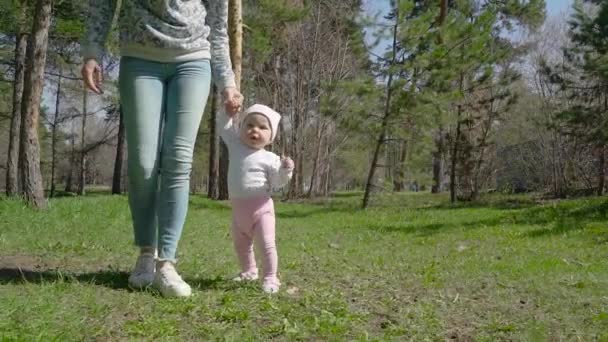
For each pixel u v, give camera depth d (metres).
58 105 29.09
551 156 27.19
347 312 3.21
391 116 17.89
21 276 3.73
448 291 4.09
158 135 3.62
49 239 5.88
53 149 29.44
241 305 3.28
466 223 12.16
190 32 3.62
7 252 4.82
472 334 2.99
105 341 2.58
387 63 18.08
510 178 30.61
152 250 3.69
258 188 3.88
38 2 10.75
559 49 26.47
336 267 5.20
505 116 24.22
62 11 15.62
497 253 7.21
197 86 3.65
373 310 3.37
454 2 21.98
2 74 19.98
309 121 27.73
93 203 11.12
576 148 25.00
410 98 17.47
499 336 2.97
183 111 3.61
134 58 3.57
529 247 7.88
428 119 17.91
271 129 3.97
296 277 4.41
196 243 7.05
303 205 20.06
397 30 17.70
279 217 14.57
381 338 2.84
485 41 17.83
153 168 3.60
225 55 3.97
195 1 3.69
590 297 3.98
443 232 10.38
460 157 22.69
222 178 22.00
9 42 19.53
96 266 4.35
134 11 3.53
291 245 7.73
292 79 26.73
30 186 10.27
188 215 12.98
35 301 3.01
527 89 26.84
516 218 12.74
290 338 2.76
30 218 7.88
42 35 10.88
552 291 4.18
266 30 20.84
